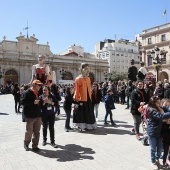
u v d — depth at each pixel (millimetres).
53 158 5871
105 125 10016
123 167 5223
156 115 4914
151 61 45250
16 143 7281
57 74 54500
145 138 6816
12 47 48969
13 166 5383
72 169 5152
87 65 9273
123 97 18953
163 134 5055
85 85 9180
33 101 6320
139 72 13117
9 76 48125
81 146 6895
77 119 9039
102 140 7535
